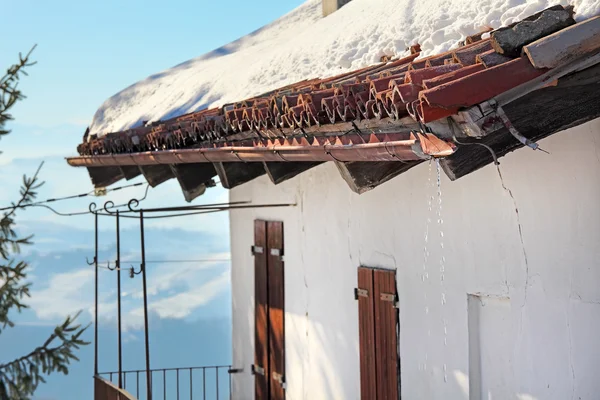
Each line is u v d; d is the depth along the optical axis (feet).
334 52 32.78
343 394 29.43
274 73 36.99
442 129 15.30
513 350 21.02
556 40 14.82
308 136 20.74
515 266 20.77
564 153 19.07
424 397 24.64
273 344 35.09
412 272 25.09
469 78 14.43
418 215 24.68
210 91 43.39
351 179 21.18
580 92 16.01
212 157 27.50
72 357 15.70
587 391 18.79
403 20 29.19
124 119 52.44
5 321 16.06
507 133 16.01
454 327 23.21
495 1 23.25
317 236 30.96
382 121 16.79
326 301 30.45
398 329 25.86
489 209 21.58
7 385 15.35
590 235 18.58
